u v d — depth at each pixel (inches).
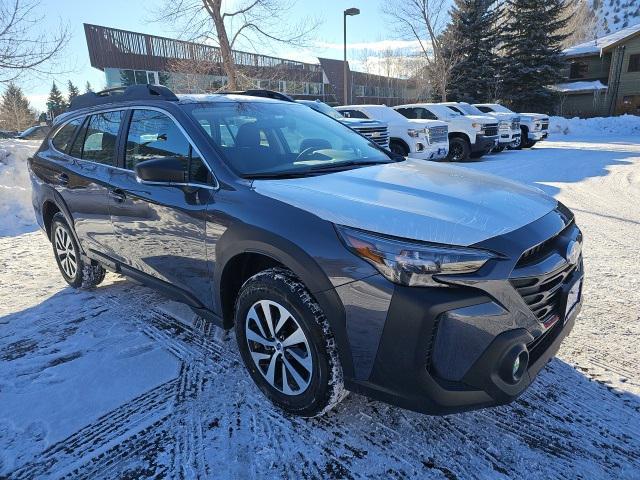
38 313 151.7
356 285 81.1
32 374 116.6
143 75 957.2
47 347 129.7
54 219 169.8
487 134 567.2
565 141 882.1
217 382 112.0
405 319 77.4
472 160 571.8
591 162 514.6
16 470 86.9
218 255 103.7
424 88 1439.5
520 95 1419.8
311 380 90.8
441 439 92.4
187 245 112.2
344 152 134.1
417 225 81.8
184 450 90.7
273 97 162.1
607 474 82.9
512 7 1427.2
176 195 113.7
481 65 1405.0
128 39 930.1
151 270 127.7
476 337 77.6
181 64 730.8
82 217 150.9
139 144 129.6
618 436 91.9
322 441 92.4
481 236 80.7
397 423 97.0
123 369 118.2
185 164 115.3
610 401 102.0
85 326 141.9
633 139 898.7
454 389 78.5
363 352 82.7
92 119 152.2
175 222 114.0
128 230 131.4
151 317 147.3
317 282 84.9
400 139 495.5
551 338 91.7
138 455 89.7
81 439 94.4
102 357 124.0
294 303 89.5
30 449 92.0
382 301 78.9
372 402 103.8
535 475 83.1
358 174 111.5
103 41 893.8
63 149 163.9
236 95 145.9
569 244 91.7
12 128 1502.2
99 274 166.1
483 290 77.2
